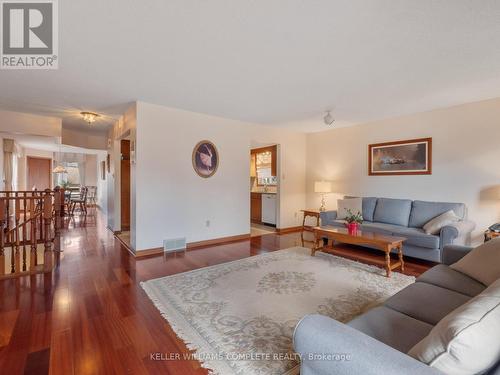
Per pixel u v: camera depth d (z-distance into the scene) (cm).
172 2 167
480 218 371
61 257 376
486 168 366
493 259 184
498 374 79
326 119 418
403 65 257
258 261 359
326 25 192
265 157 738
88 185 1109
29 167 895
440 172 409
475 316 82
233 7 171
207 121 457
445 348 78
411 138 443
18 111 436
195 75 283
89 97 359
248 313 219
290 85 311
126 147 572
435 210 390
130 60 247
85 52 232
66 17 183
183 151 427
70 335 188
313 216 563
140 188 384
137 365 159
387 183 475
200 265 343
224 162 481
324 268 329
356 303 236
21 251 401
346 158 545
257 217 719
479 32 198
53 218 379
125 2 167
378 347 83
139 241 385
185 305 232
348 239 342
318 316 104
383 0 164
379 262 318
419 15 179
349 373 80
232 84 310
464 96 351
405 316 143
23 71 272
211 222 466
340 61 249
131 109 398
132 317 213
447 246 238
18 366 156
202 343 180
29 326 198
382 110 420
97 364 159
